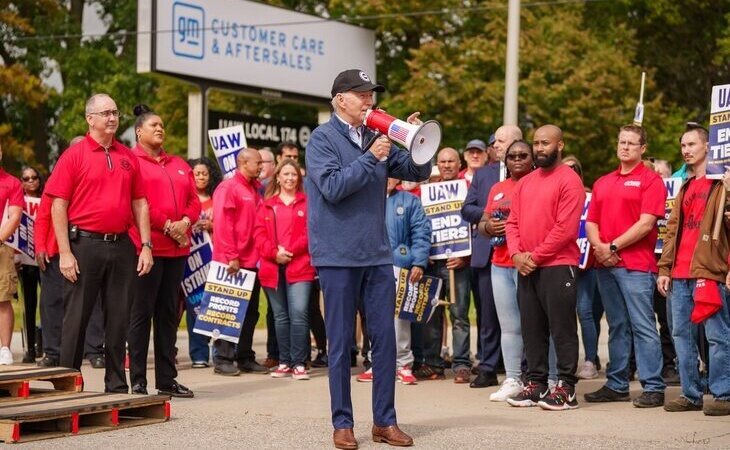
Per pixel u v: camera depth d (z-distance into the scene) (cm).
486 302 966
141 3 2067
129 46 3884
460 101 2669
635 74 2777
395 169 691
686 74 3281
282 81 2352
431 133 652
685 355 812
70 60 3725
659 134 2797
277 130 2267
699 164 805
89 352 1119
